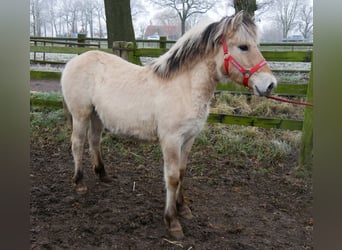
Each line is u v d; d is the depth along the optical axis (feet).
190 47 8.95
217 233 9.11
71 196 10.72
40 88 23.18
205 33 8.89
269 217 10.18
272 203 11.09
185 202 10.61
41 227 8.87
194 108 8.73
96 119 11.39
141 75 9.65
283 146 14.85
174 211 9.00
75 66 10.67
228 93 19.92
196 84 8.84
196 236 8.92
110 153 14.83
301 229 9.57
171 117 8.65
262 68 8.43
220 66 8.79
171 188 8.87
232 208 10.61
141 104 9.25
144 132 9.44
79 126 10.82
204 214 10.14
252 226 9.62
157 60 9.52
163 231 9.04
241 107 18.90
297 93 14.39
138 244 8.40
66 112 11.56
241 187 12.18
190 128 8.80
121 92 9.64
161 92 9.00
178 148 8.80
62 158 14.26
